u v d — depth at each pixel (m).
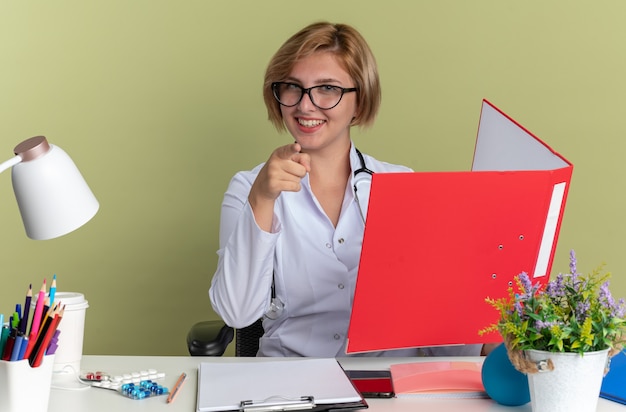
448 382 1.23
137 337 2.34
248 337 1.78
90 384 1.23
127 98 2.29
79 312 1.29
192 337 1.66
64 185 1.02
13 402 0.99
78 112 2.29
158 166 2.31
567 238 2.33
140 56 2.28
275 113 1.72
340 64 1.60
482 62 2.31
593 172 2.32
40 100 2.28
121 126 2.29
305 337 1.68
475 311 1.32
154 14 2.28
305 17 2.29
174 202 2.32
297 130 1.63
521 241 1.29
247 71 2.29
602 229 2.33
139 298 2.34
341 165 1.71
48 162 1.01
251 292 1.51
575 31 2.30
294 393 1.13
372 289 1.25
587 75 2.31
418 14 2.30
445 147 2.33
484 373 1.15
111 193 2.31
